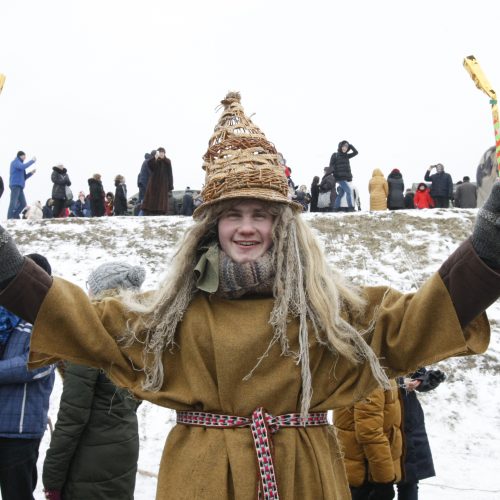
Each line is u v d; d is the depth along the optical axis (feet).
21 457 10.77
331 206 48.32
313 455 5.99
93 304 6.66
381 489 11.55
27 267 6.07
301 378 6.07
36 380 11.02
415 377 13.00
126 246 41.32
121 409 10.65
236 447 5.89
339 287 6.48
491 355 27.04
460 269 5.65
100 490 10.32
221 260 6.44
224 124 7.10
